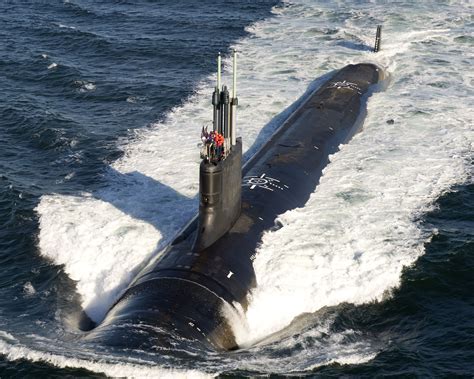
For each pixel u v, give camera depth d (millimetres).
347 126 152375
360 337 91562
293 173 125812
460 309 97875
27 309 98250
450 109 164250
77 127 160875
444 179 131500
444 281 103125
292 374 81000
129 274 106000
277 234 108688
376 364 85812
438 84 181125
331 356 86438
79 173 139875
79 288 104500
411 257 107688
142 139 154750
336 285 100812
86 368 74688
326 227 113938
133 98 178625
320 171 132625
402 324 94875
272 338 91125
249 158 143125
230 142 96938
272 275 100188
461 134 150625
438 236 113188
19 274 107812
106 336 82375
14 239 116812
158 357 77688
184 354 79875
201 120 164375
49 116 165625
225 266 96625
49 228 118812
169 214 122562
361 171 133750
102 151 149375
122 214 122625
